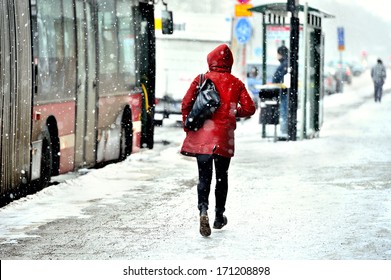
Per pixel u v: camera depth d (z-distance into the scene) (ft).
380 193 82.48
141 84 127.03
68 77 93.35
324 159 112.78
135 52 122.11
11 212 73.10
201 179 62.95
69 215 71.67
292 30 141.08
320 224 66.74
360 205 75.46
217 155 63.62
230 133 63.67
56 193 83.87
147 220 69.41
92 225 67.15
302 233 63.31
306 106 145.69
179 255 56.59
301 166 104.73
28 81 80.94
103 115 106.42
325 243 59.93
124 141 116.57
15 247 59.16
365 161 110.11
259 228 65.36
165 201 79.15
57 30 90.07
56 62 89.56
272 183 89.56
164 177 96.73
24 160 80.48
